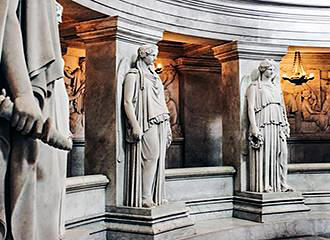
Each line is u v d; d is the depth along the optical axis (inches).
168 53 305.6
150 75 198.5
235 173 249.6
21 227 56.4
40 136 54.3
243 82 248.5
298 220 234.2
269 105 242.1
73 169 267.4
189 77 311.6
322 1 256.2
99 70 201.6
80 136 272.2
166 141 200.8
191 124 310.5
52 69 64.0
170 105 308.7
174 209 195.6
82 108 274.7
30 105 54.1
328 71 331.3
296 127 333.1
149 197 192.7
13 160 56.4
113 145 194.9
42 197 62.1
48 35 62.1
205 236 201.8
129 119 190.4
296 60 326.3
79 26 205.0
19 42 56.3
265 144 240.7
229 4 246.2
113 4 195.2
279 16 257.3
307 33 260.5
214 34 243.0
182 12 230.7
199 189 240.4
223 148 258.1
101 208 193.3
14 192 55.8
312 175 265.4
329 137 331.0
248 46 250.1
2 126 55.2
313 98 333.1
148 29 213.0
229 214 246.8
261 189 238.8
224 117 258.7
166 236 184.4
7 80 55.0
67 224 170.4
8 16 55.8
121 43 200.4
